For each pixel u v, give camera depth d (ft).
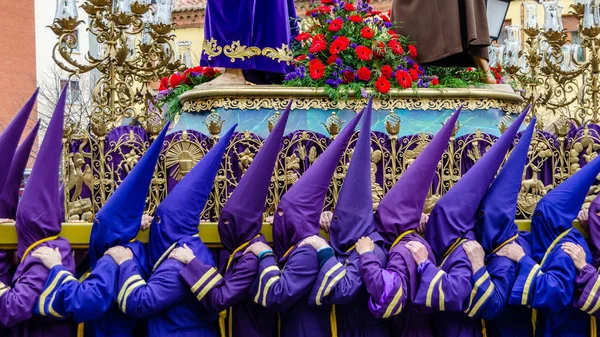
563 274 26.63
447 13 31.32
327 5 31.48
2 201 26.58
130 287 24.79
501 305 26.43
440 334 27.27
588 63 37.32
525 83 40.60
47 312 24.30
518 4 55.93
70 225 26.30
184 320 25.70
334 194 28.50
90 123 28.17
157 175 28.12
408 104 29.91
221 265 27.43
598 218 28.02
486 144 29.63
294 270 25.49
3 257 25.82
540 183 30.22
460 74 32.68
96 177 28.04
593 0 36.27
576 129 31.22
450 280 25.66
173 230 25.71
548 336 27.53
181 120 30.07
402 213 26.76
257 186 25.96
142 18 34.71
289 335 26.63
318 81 29.73
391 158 28.84
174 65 35.70
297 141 28.32
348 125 26.73
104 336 25.71
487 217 27.04
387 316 25.44
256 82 32.37
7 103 84.48
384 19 31.65
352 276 25.71
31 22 86.38
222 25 29.45
